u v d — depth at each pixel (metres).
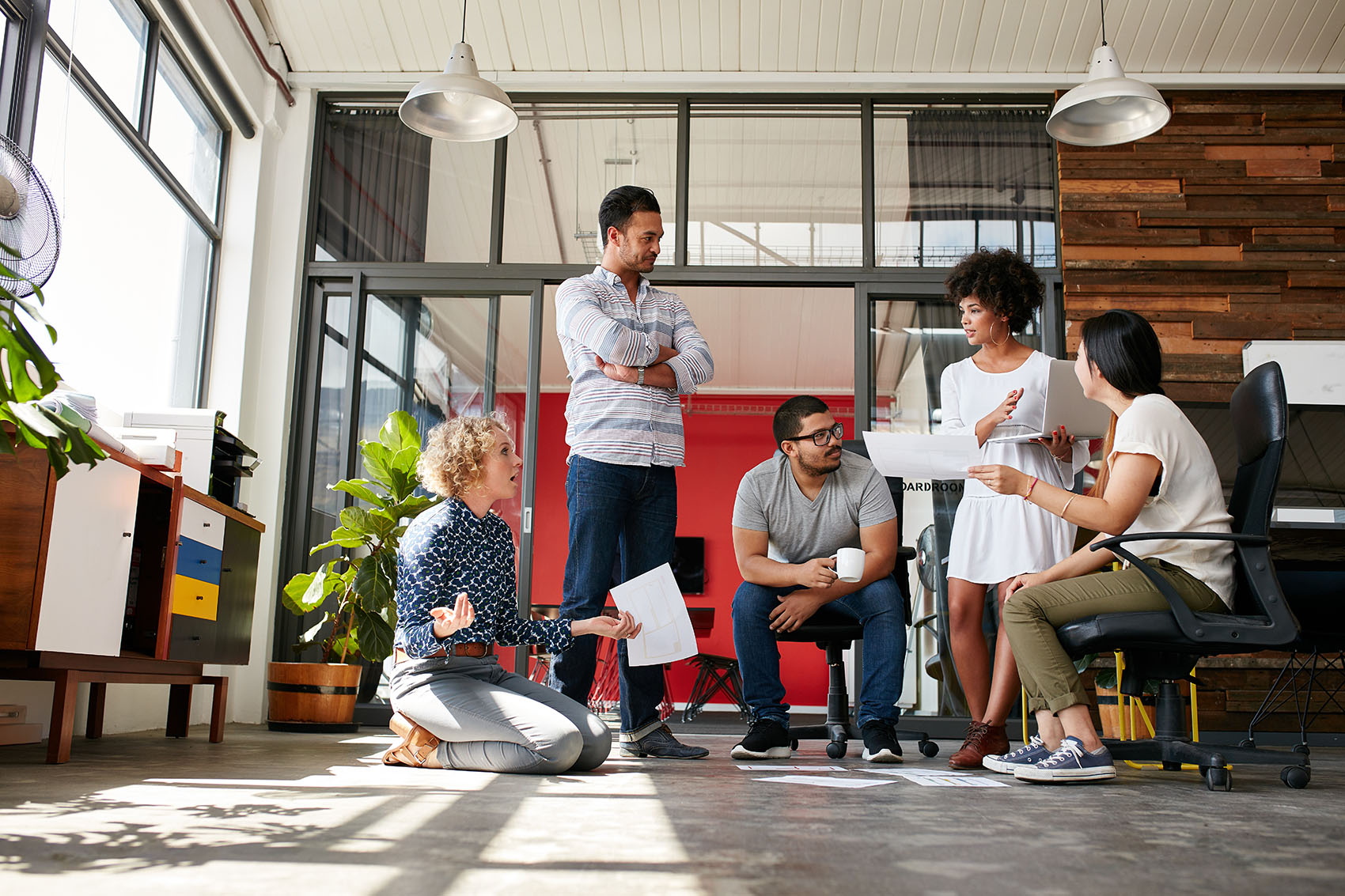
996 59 4.88
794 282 4.80
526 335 4.79
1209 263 4.75
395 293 4.85
